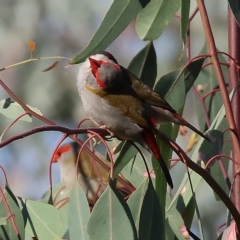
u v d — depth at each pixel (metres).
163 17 7.97
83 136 13.30
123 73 7.53
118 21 7.80
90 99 7.34
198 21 13.59
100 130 7.22
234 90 7.97
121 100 7.19
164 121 7.36
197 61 8.37
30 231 7.50
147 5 7.93
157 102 7.35
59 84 14.03
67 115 13.94
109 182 7.12
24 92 14.08
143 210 7.25
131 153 7.74
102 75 7.30
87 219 7.28
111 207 7.08
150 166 8.62
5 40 14.30
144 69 8.50
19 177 14.94
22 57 14.28
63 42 14.39
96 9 14.23
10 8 14.43
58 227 7.45
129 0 7.83
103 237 7.01
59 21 14.37
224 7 13.52
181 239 7.78
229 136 9.12
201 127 9.28
